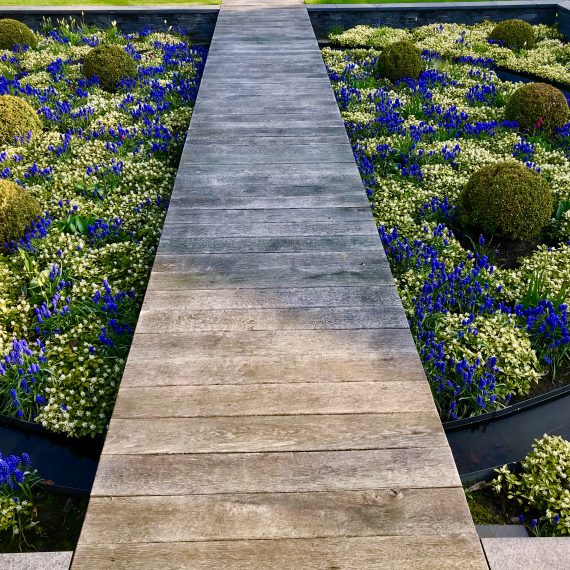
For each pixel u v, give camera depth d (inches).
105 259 183.9
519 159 253.0
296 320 130.5
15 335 156.2
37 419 132.3
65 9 463.5
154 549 84.2
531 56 402.9
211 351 121.3
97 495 91.8
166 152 258.8
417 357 119.8
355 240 161.3
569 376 149.1
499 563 83.2
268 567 82.1
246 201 181.8
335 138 227.8
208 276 145.7
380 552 84.2
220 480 94.3
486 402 135.8
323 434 102.5
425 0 504.1
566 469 117.1
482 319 156.1
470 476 122.4
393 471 96.0
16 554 86.7
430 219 208.4
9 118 265.1
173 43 447.5
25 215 192.7
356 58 412.8
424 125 281.0
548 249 195.6
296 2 501.7
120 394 110.4
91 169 236.4
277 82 295.6
